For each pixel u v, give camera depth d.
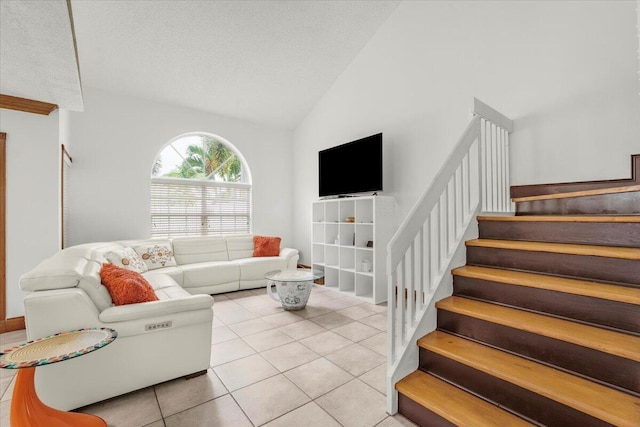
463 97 3.50
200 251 4.71
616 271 1.61
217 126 5.32
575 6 2.75
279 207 6.04
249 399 1.85
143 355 1.91
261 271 4.66
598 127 2.62
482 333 1.76
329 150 4.84
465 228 2.30
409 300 1.85
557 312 1.64
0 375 2.18
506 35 3.17
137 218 4.52
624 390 1.26
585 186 2.65
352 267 4.52
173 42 3.87
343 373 2.14
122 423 1.64
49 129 3.14
